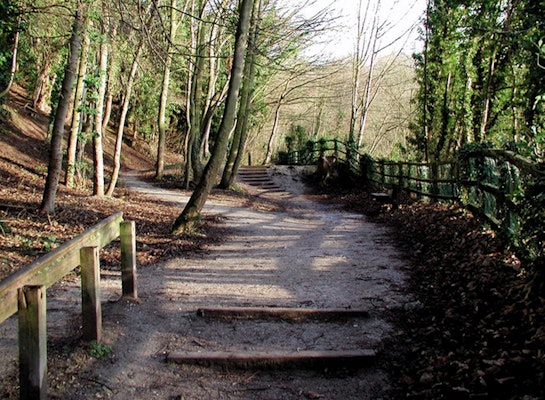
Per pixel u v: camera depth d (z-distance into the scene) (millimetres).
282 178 22828
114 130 37531
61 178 15688
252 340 4383
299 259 7844
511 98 11500
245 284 6277
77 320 4391
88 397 3270
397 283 6148
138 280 6320
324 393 3576
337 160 21594
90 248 3852
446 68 14484
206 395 3484
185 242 9109
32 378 2809
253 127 33844
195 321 4793
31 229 8320
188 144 18812
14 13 7883
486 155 7078
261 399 3475
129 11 7914
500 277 4828
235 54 9594
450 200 9797
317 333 4578
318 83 29125
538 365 3102
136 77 19250
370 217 13031
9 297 2705
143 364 3814
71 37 9516
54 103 19422
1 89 10266
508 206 5508
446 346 4062
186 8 17641
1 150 16750
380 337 4488
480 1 12469
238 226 11516
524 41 8625
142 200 14266
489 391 3135
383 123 32562
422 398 3352
